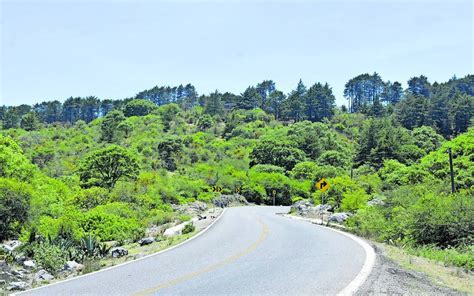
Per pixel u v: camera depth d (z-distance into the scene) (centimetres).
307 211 3931
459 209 1680
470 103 13400
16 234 2191
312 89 18300
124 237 2575
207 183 7406
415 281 939
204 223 2983
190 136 12375
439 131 13188
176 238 2080
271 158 9700
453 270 1147
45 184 3884
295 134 12150
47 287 959
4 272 1216
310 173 8344
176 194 5750
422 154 9069
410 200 2316
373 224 2095
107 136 12200
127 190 4647
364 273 986
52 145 10325
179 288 888
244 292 836
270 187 7656
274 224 2705
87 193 4103
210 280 964
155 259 1338
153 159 9006
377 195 3838
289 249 1476
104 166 5997
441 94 14900
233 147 11888
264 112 18388
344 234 2002
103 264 1330
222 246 1617
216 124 16538
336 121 16462
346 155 10238
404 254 1395
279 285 890
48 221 2425
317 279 938
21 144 9969
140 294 841
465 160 4553
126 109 18538
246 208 5609
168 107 18312
